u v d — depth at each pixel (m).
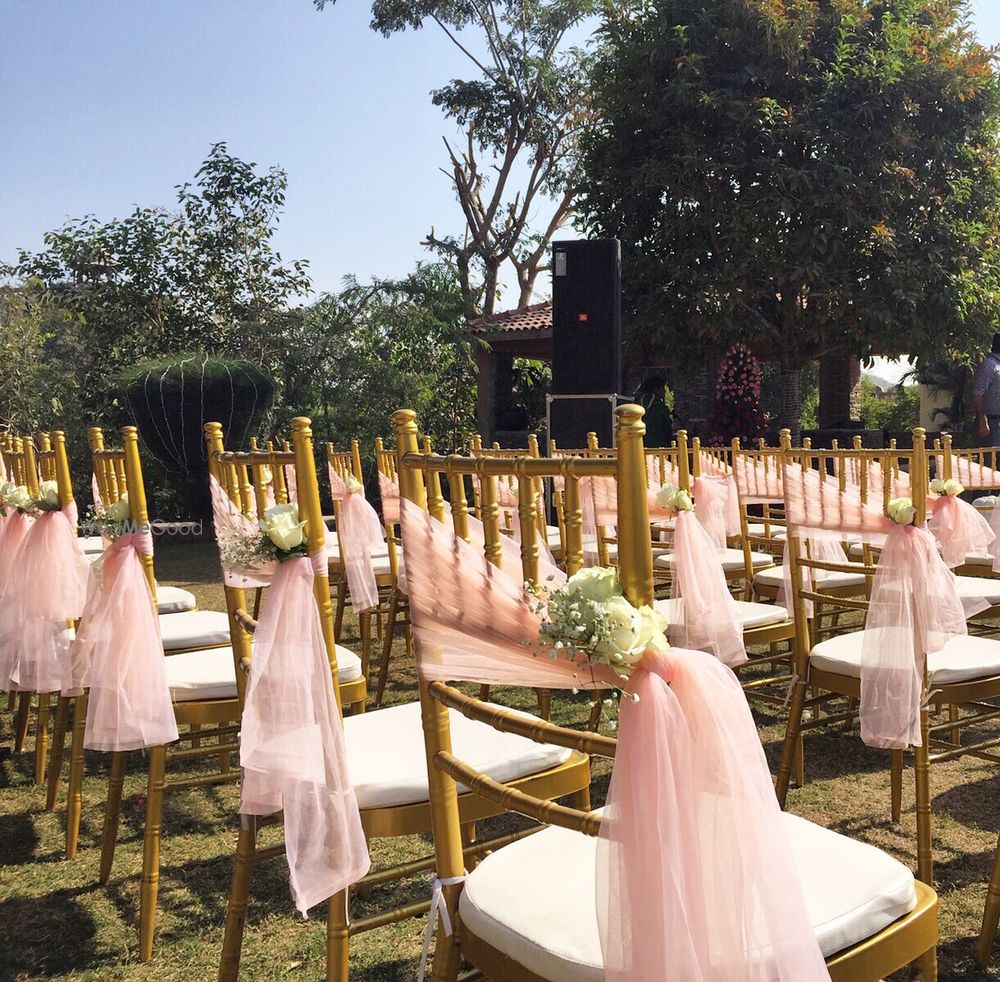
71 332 11.45
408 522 1.41
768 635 3.23
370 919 1.71
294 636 1.75
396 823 1.71
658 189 12.06
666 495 3.19
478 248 20.67
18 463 3.62
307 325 11.81
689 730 1.12
